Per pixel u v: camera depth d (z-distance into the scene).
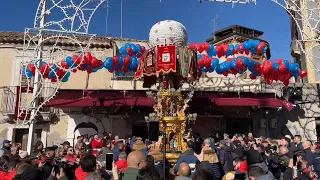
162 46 9.39
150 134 7.09
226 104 15.57
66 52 16.95
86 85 17.50
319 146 9.70
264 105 15.77
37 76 9.80
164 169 5.02
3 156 6.29
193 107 16.66
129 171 4.30
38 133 16.75
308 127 17.45
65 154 7.56
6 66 17.11
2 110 16.31
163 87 9.95
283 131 17.55
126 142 12.73
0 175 5.14
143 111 16.92
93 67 12.24
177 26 9.71
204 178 3.45
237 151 8.38
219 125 17.47
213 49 12.77
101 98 15.30
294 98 17.78
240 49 12.87
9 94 16.55
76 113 16.75
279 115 17.78
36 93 9.62
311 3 13.31
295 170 5.93
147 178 3.43
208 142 7.38
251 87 17.52
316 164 7.05
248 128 17.83
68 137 16.45
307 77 19.33
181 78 10.41
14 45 17.38
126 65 12.59
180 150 9.00
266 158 8.59
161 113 9.39
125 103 15.11
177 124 9.23
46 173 5.52
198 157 6.93
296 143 10.29
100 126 16.70
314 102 17.61
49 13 9.20
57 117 16.88
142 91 16.25
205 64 12.31
